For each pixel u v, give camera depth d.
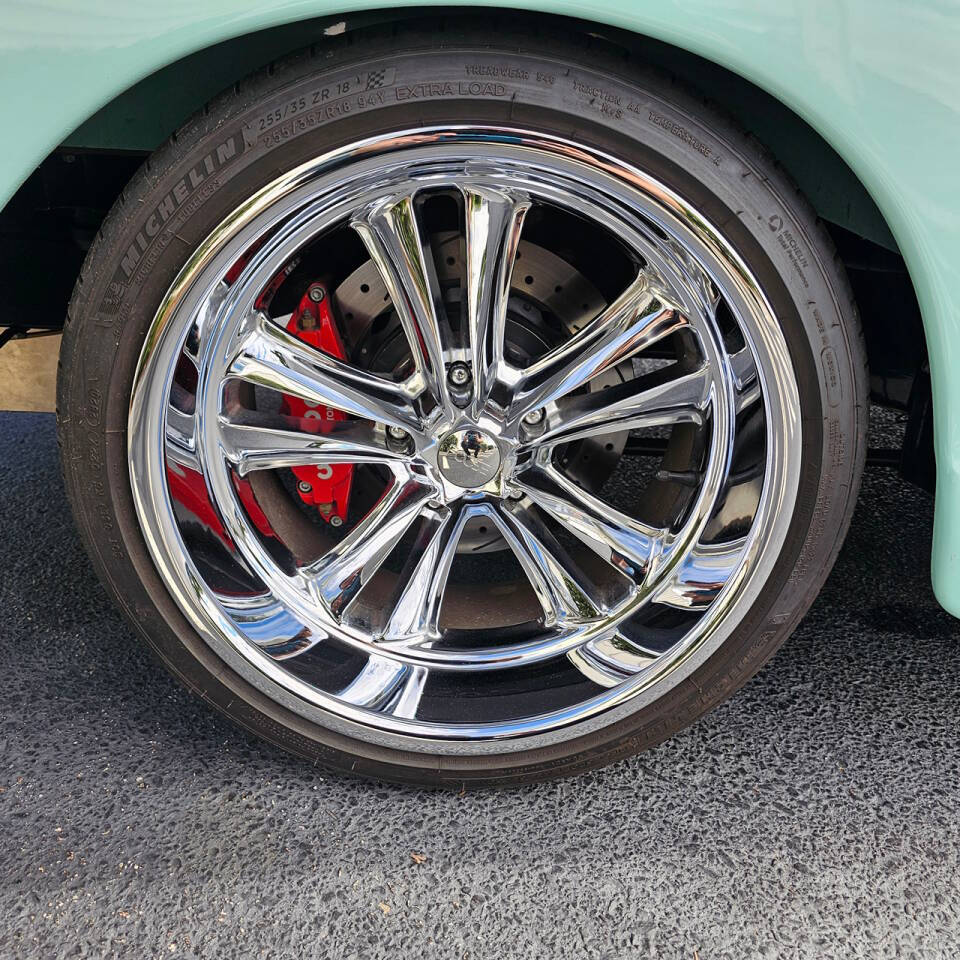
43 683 1.73
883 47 0.99
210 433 1.30
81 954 1.24
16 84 1.02
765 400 1.25
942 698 1.73
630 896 1.33
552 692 1.46
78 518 1.30
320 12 0.99
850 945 1.26
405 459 1.40
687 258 1.18
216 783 1.52
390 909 1.31
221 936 1.27
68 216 1.62
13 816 1.45
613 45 1.09
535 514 1.48
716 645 1.39
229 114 1.10
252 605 1.39
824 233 1.17
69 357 1.21
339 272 1.53
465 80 1.08
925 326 1.15
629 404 1.33
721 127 1.11
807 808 1.48
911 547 2.21
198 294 1.19
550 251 1.52
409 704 1.46
